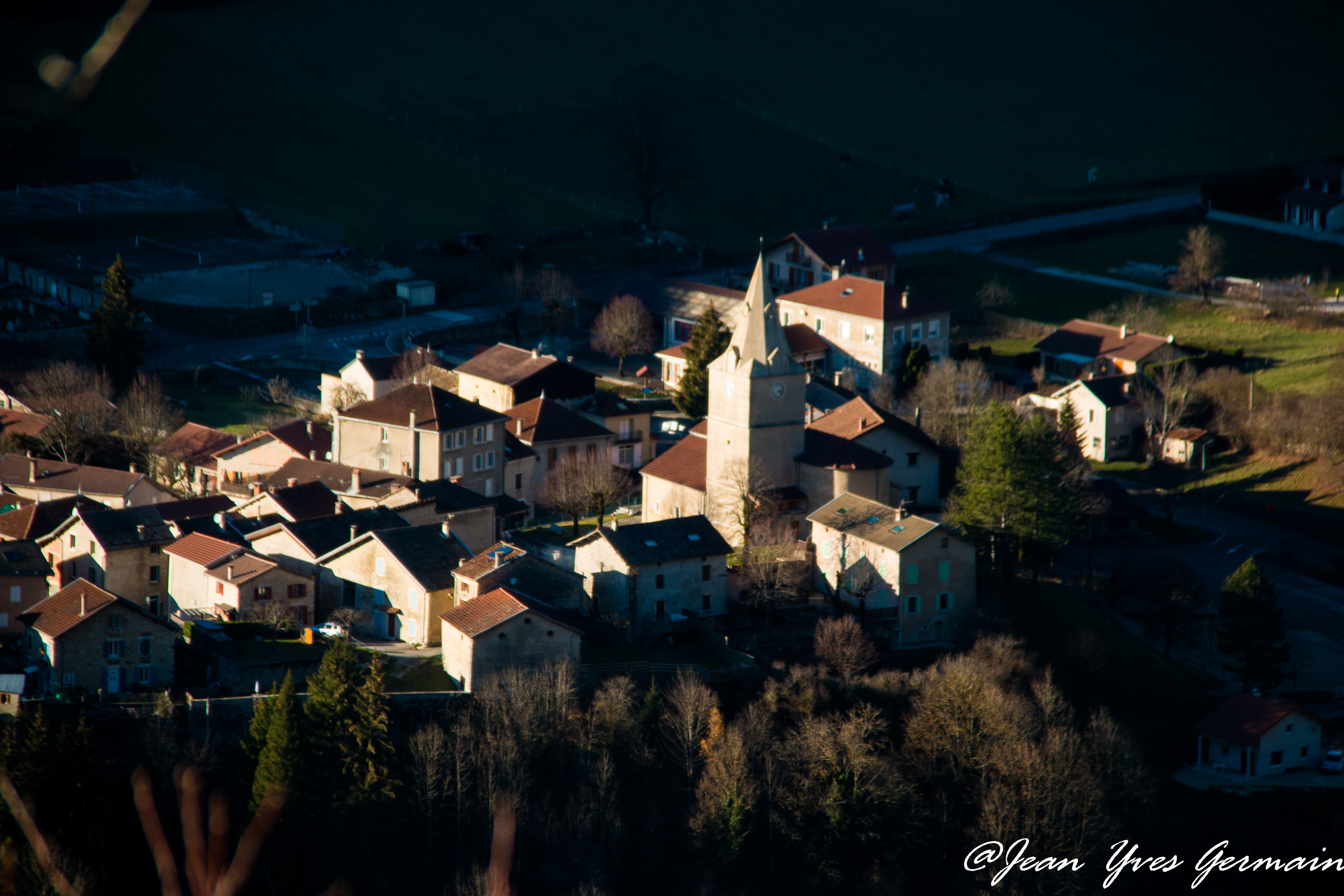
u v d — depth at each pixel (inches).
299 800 3435.0
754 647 4544.8
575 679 4062.5
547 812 3629.4
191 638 4256.9
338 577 4638.3
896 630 4690.0
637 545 4630.9
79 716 3624.5
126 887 3321.9
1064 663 4758.9
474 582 4330.7
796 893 3624.5
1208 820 4030.5
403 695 3863.2
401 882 3472.0
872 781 3737.7
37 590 4692.4
